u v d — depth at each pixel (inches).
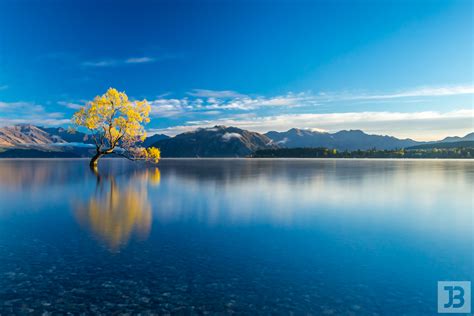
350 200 1418.6
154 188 1824.6
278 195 1558.8
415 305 473.7
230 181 2359.7
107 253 671.1
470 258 667.4
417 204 1326.3
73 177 2620.6
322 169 4520.2
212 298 485.1
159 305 463.5
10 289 505.0
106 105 3265.3
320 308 461.4
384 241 783.1
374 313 450.6
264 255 671.1
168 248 706.2
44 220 959.6
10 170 3754.9
